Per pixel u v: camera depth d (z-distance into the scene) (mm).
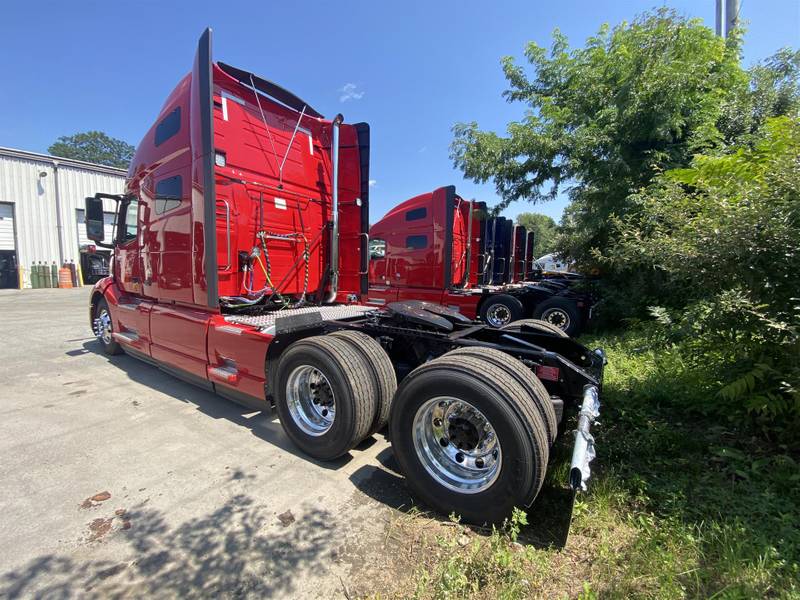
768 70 7562
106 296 6164
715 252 2803
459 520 2449
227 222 4199
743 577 1871
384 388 3262
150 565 2137
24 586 1980
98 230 5926
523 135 9945
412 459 2693
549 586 1956
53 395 4793
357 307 5242
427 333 3473
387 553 2256
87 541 2312
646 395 3914
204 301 4109
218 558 2195
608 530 2334
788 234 2520
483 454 2572
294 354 3352
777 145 2986
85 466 3176
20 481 2949
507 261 12352
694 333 3209
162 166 4707
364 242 5438
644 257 3850
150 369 5891
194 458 3330
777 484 2551
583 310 8539
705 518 2344
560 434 3352
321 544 2322
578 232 8469
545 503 2678
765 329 2699
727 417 3344
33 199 20922
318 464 3268
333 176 5273
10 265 20516
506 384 2410
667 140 7367
